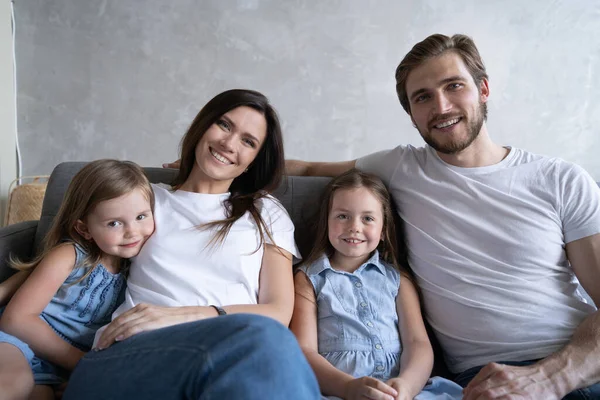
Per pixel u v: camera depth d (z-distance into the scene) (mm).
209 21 2703
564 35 2785
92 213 1078
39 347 978
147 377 724
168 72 2705
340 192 1242
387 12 2756
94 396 757
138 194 1109
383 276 1233
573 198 1167
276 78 2746
